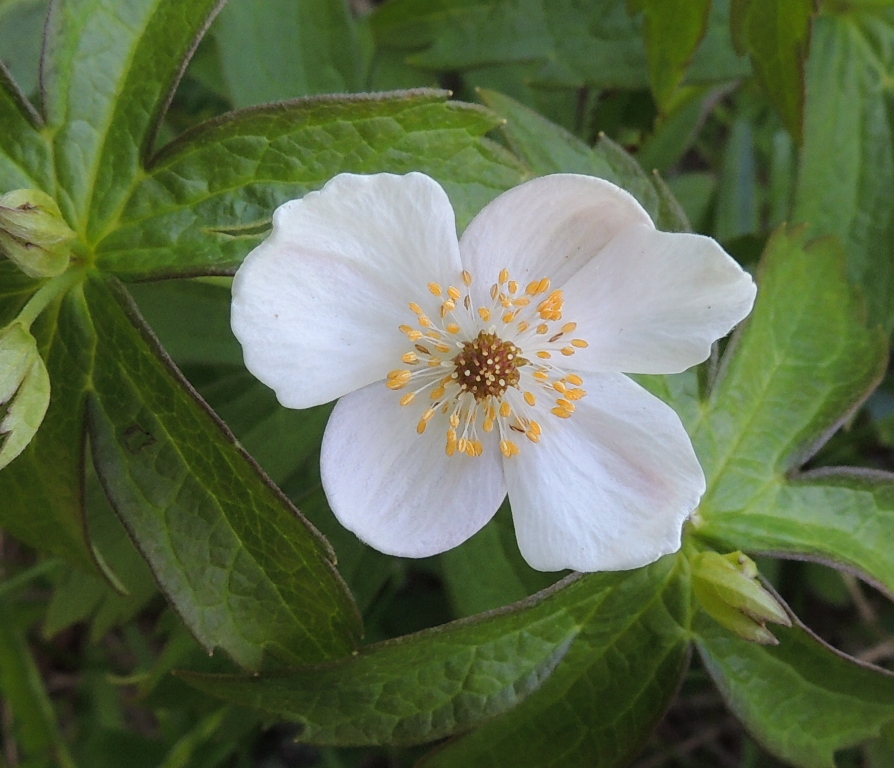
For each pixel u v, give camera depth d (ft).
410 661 0.25
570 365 0.23
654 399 0.23
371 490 0.23
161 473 0.24
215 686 0.25
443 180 0.24
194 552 0.24
